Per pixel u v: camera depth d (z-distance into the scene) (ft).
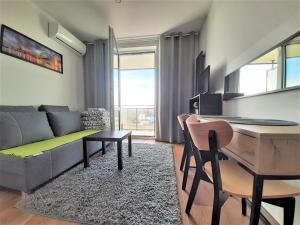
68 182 5.92
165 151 9.87
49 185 5.72
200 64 10.44
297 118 3.33
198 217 4.28
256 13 4.85
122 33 12.71
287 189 2.83
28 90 8.84
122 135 7.82
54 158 6.13
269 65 4.22
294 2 3.37
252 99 5.06
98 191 5.34
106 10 9.80
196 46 12.69
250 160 2.51
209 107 7.92
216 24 8.62
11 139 6.13
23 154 5.25
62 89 11.58
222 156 4.44
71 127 9.63
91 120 11.07
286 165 2.26
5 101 7.65
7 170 5.26
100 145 9.68
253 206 2.46
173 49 12.75
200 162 4.04
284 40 3.66
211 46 9.54
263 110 4.48
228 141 2.70
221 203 3.01
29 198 4.97
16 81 8.16
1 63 7.46
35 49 9.26
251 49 5.11
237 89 6.13
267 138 2.24
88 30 12.21
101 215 4.24
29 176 5.12
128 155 9.03
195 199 5.05
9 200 5.02
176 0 8.98
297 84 3.31
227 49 7.14
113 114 11.90
